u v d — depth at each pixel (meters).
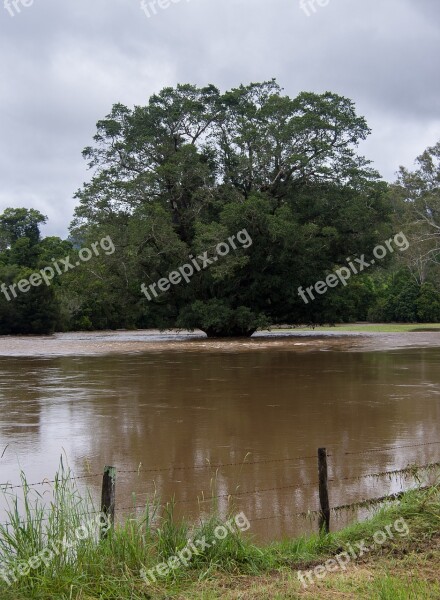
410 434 11.98
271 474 9.41
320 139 44.47
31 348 36.72
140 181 43.03
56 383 19.83
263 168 44.97
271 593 5.61
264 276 44.12
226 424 13.03
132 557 6.02
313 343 38.88
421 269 72.69
